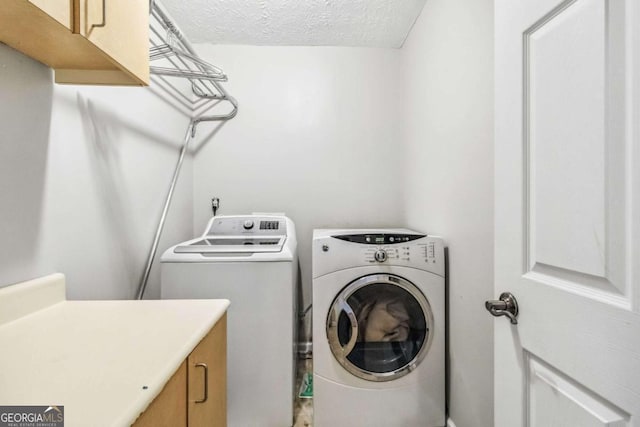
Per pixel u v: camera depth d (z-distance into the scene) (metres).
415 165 2.16
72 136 1.17
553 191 0.68
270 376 1.57
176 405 0.71
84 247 1.24
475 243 1.33
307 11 2.05
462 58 1.44
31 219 0.98
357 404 1.57
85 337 0.78
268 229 2.01
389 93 2.54
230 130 2.49
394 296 1.64
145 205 1.74
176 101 2.15
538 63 0.72
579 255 0.61
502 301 0.81
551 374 0.69
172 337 0.79
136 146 1.65
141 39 1.04
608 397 0.55
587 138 0.59
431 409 1.59
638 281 0.51
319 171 2.52
